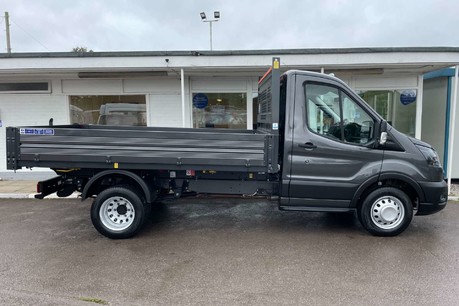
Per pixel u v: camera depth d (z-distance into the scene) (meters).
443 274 3.94
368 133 5.12
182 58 7.78
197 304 3.31
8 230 5.55
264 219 6.15
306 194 5.15
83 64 7.88
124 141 4.83
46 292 3.54
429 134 9.97
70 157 4.84
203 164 4.84
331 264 4.23
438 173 5.14
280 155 5.23
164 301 3.37
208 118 9.73
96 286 3.67
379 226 5.16
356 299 3.40
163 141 4.82
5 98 9.71
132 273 3.99
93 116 9.88
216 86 9.59
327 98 5.10
